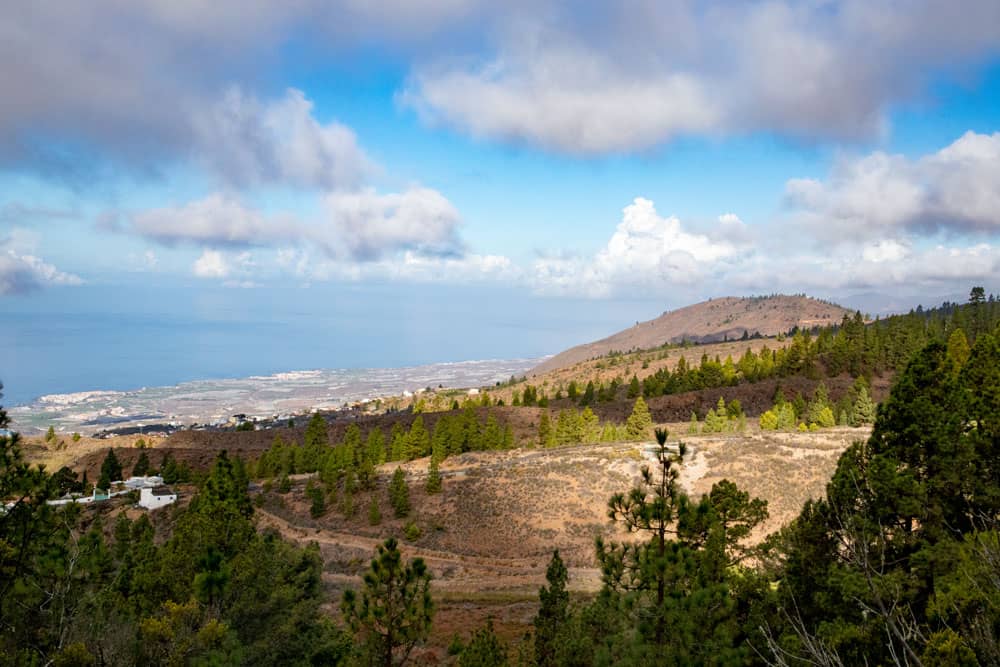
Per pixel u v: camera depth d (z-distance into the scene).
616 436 94.25
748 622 15.17
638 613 13.21
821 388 95.75
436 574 52.22
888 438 15.48
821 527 15.65
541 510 63.00
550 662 19.81
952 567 12.52
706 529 14.62
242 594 17.94
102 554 14.91
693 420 91.31
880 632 11.43
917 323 122.56
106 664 12.45
